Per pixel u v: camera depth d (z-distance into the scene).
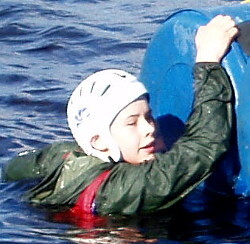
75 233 10.85
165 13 19.62
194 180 11.12
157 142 11.63
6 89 15.91
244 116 11.13
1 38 18.67
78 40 18.16
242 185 11.41
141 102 11.27
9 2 20.67
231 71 11.25
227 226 10.97
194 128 11.20
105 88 11.30
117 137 11.25
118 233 10.82
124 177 11.17
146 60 12.27
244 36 11.32
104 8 20.28
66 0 20.97
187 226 10.98
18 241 10.68
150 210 11.21
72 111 11.51
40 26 19.12
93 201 11.23
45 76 16.47
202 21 11.59
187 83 11.76
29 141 13.77
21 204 11.60
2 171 12.62
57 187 11.51
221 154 11.10
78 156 11.52
